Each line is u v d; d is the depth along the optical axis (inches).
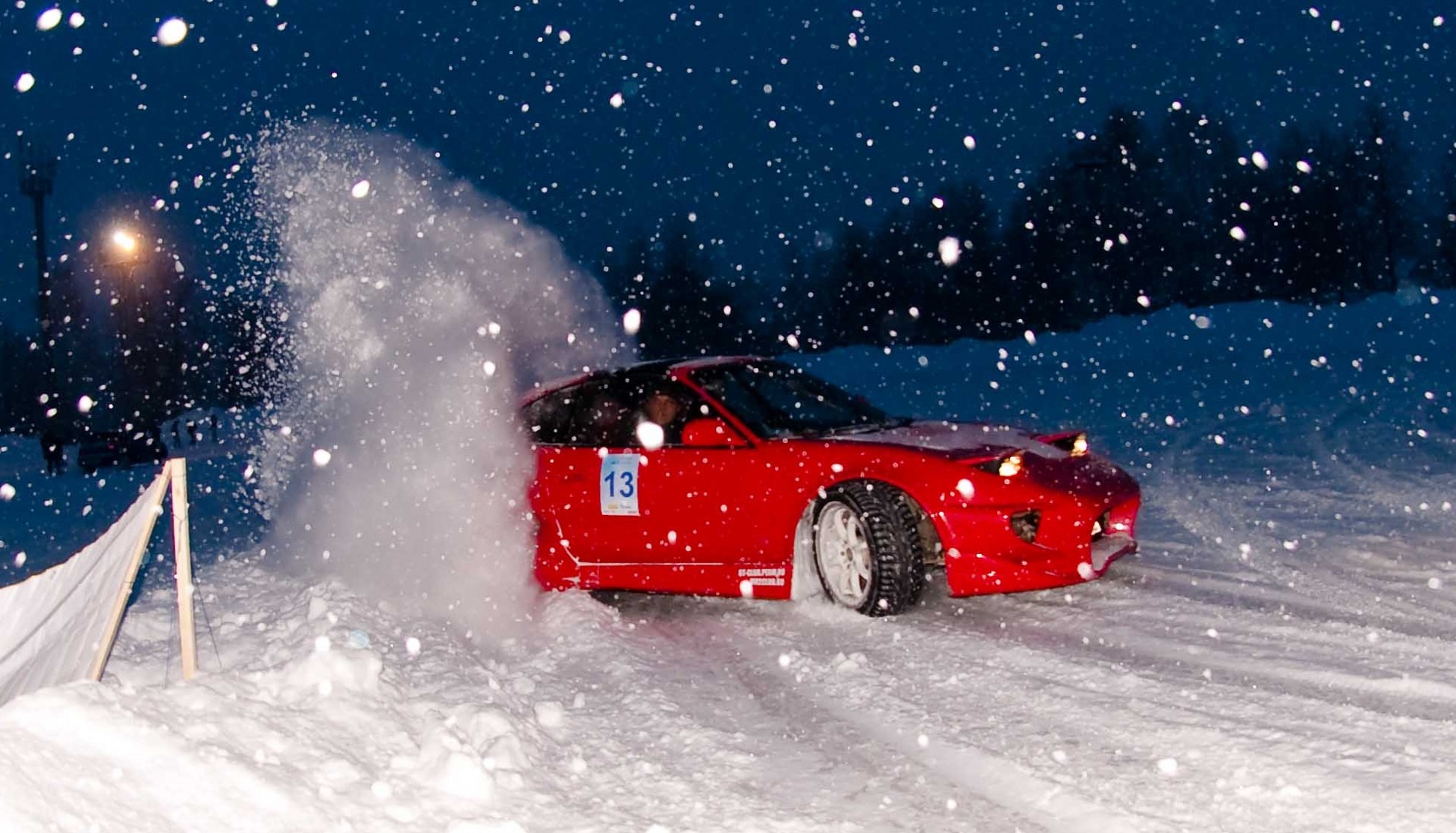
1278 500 311.3
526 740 139.0
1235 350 1403.8
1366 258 2233.0
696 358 255.6
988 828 116.3
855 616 205.3
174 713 117.4
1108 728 140.5
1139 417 644.1
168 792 102.9
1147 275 2283.5
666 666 184.5
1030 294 2279.8
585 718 156.0
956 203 2269.9
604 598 243.9
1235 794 118.7
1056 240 2281.0
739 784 130.1
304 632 183.3
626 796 126.3
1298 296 2237.9
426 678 165.0
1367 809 112.6
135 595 229.1
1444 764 122.0
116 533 133.0
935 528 203.3
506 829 110.8
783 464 212.5
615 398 241.6
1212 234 2276.1
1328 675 156.2
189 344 1380.4
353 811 110.6
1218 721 140.0
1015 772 129.2
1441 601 192.1
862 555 205.6
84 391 1615.4
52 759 99.0
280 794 107.7
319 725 128.5
